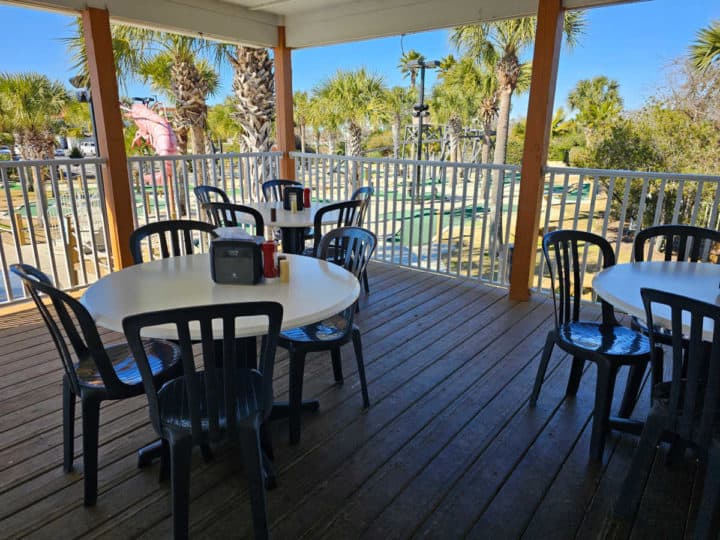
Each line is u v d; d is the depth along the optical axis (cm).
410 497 171
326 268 206
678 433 145
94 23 357
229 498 170
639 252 246
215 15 447
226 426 138
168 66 1021
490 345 297
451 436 207
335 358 246
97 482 167
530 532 156
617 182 954
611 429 206
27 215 355
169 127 934
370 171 487
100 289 175
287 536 153
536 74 339
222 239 179
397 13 425
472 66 1376
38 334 309
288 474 182
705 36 977
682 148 1028
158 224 248
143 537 153
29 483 176
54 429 210
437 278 436
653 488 177
